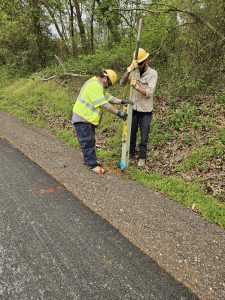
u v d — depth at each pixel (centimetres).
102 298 272
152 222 375
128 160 515
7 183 470
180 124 637
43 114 884
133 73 494
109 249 332
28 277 292
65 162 544
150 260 318
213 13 748
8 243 337
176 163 535
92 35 1284
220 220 380
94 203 416
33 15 1320
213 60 767
